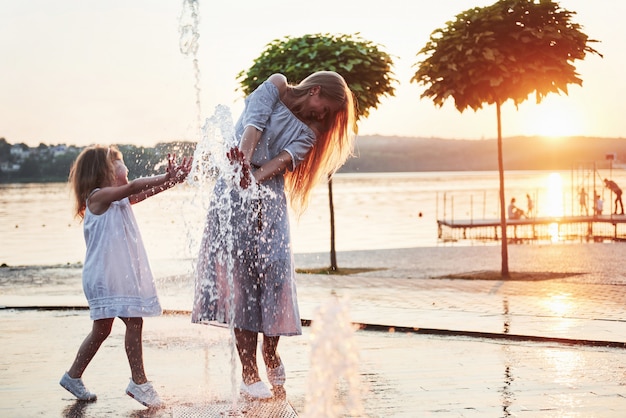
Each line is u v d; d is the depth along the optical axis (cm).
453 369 540
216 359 573
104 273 442
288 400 458
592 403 448
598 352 600
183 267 1394
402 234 2934
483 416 421
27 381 514
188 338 659
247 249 443
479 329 682
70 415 430
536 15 1248
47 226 3428
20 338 677
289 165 454
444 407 439
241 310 444
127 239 447
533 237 2814
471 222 2848
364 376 518
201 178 447
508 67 1245
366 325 716
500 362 562
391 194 7625
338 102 460
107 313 437
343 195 7375
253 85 1497
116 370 543
